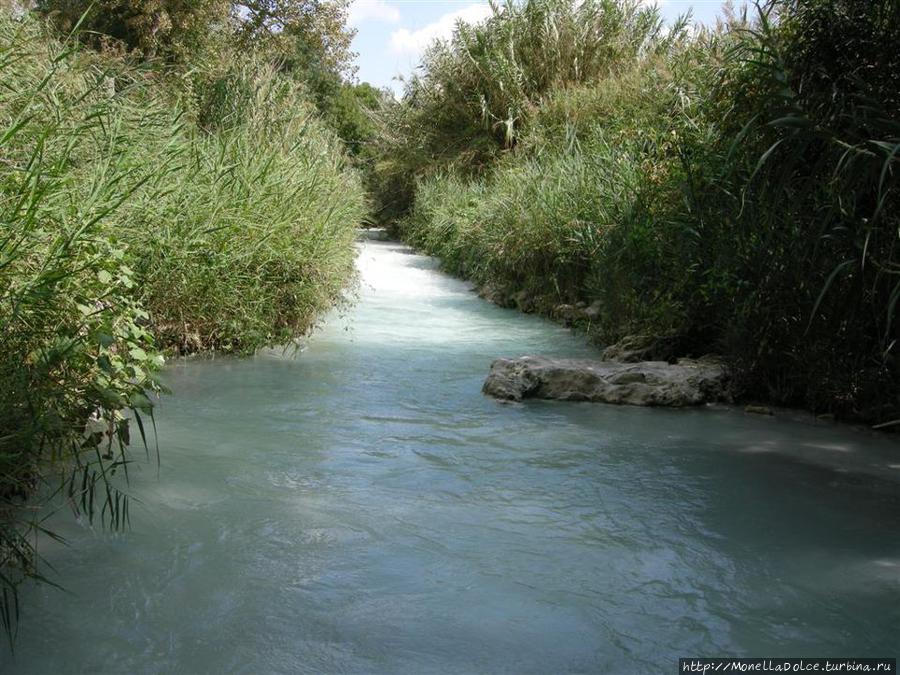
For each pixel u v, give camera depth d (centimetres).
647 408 649
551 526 400
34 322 393
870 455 533
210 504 413
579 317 1031
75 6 1498
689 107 969
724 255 698
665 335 802
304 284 859
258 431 542
